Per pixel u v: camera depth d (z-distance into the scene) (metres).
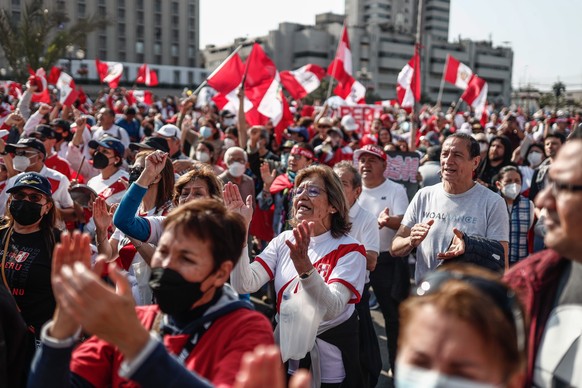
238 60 9.49
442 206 3.98
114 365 1.94
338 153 9.48
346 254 3.27
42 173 5.40
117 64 20.80
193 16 92.06
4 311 2.41
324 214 3.36
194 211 1.90
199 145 7.58
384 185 5.30
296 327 2.98
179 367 1.55
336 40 110.50
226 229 1.90
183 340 1.89
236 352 1.78
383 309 4.79
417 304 1.34
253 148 8.12
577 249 1.58
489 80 124.38
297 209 3.42
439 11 150.75
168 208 4.02
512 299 1.40
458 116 18.64
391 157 7.03
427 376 1.26
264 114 9.75
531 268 1.80
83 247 1.71
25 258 3.55
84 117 7.70
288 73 13.57
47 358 1.64
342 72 12.56
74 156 7.61
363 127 15.22
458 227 3.88
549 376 1.64
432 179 7.13
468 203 3.91
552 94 72.69
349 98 15.38
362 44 110.62
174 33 90.38
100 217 3.56
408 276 4.70
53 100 18.14
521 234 5.27
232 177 6.60
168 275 1.84
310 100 62.09
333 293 3.04
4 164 5.58
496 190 5.57
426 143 12.66
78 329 1.67
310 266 2.91
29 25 29.20
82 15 79.94
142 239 3.33
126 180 5.50
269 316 6.05
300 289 3.11
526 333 1.51
